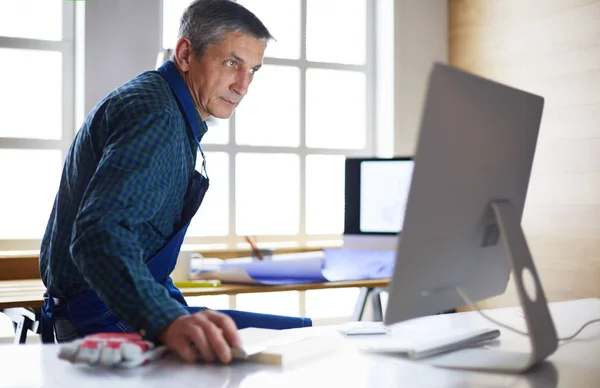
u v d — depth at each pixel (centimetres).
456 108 106
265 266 260
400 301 109
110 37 310
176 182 164
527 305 114
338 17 382
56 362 110
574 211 309
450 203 111
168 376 102
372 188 302
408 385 100
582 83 306
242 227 364
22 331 229
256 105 364
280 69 368
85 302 162
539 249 328
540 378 106
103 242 122
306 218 376
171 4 337
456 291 123
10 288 249
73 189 161
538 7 329
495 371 110
